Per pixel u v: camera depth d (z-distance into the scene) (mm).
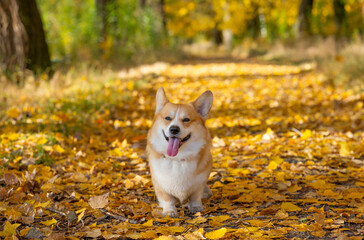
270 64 18594
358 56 12406
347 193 3900
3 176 4324
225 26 35719
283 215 3354
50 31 16250
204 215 3656
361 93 9477
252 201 3865
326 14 25688
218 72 15852
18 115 7125
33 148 5344
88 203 3750
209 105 4016
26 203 3436
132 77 12930
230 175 4867
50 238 2889
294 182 4426
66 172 4781
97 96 9227
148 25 21328
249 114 8531
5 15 10164
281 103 9352
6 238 2855
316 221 3158
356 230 3041
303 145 5949
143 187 4438
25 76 9844
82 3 19375
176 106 3840
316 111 8344
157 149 3801
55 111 7508
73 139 6074
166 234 3053
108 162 5180
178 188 3715
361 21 20266
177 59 22375
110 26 18438
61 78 10594
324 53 17500
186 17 41562
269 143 6070
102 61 14539
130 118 8156
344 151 5320
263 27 39812
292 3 33781
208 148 3898
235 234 3014
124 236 3045
